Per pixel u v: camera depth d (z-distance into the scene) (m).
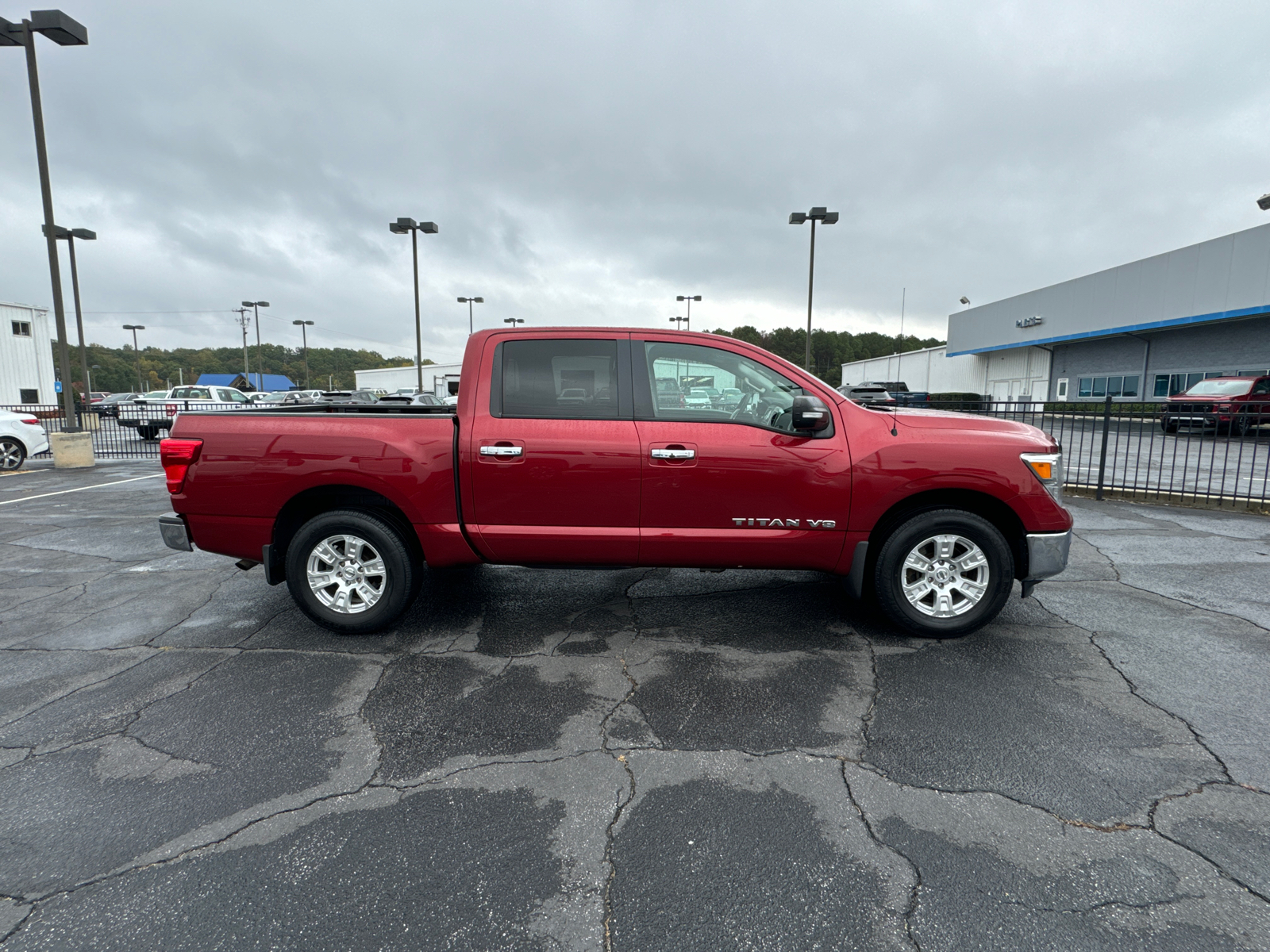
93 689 3.37
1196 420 8.10
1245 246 21.30
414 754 2.76
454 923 1.90
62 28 11.68
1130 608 4.43
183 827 2.32
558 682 3.40
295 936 1.86
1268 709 3.09
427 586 4.98
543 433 3.74
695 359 3.83
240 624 4.29
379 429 3.83
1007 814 2.36
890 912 1.93
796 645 3.85
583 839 2.24
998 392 36.53
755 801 2.44
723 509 3.76
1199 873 2.07
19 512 8.33
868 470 3.71
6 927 1.89
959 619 3.85
